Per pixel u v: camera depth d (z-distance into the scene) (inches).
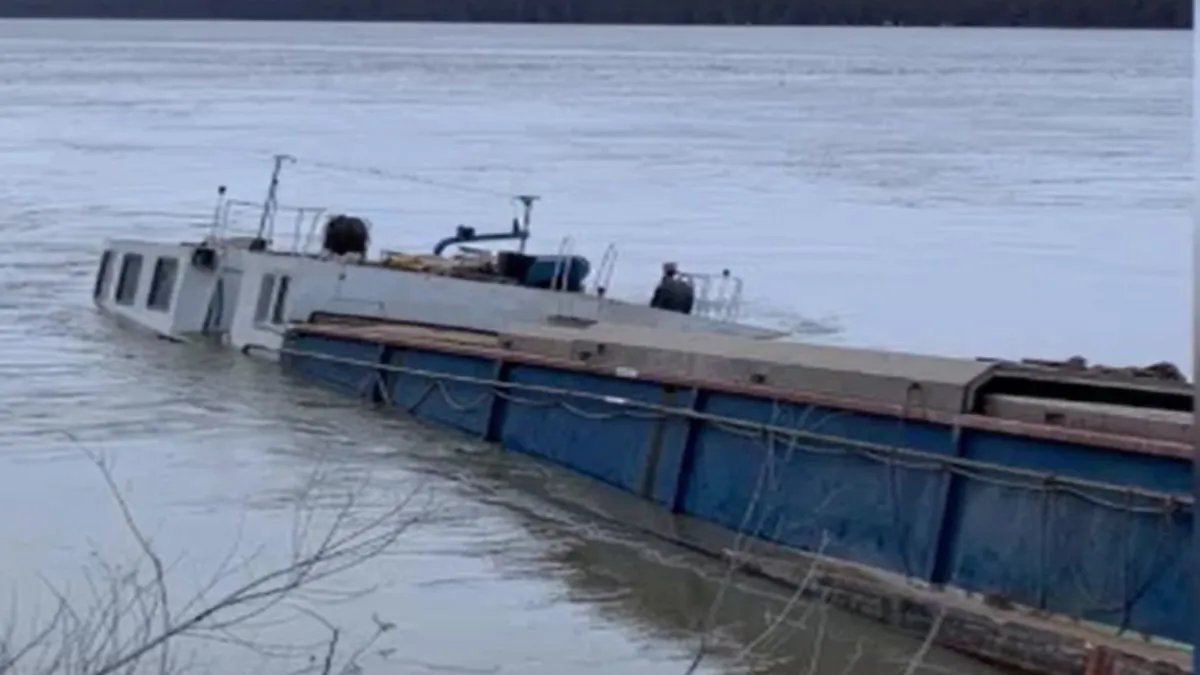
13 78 7283.5
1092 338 1873.8
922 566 949.2
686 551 1039.0
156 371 1454.2
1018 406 948.0
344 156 3668.8
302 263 1476.4
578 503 1117.1
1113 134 4483.3
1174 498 850.8
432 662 875.4
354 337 1375.5
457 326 1430.9
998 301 2043.6
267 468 1186.6
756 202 2923.2
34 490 1130.7
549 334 1220.5
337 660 852.0
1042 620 892.0
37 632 810.2
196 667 818.8
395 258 1582.2
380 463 1200.2
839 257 2329.0
